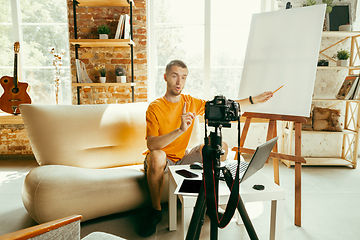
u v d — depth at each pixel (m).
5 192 2.08
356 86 2.62
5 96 2.88
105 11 2.93
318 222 1.62
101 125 1.95
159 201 1.55
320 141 3.05
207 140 0.93
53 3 3.08
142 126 2.11
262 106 1.83
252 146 3.27
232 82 3.23
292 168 2.76
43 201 1.35
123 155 2.01
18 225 1.56
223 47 3.18
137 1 2.94
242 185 1.14
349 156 3.13
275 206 1.10
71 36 2.96
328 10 2.72
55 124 1.78
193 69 3.19
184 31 3.13
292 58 1.71
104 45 2.91
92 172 1.60
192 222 0.94
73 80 3.02
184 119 1.25
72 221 0.73
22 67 3.15
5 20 3.10
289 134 2.79
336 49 2.92
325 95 3.00
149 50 3.13
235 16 3.13
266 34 1.84
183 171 1.34
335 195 2.05
